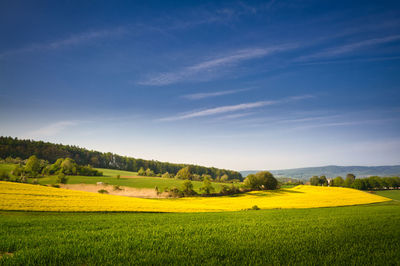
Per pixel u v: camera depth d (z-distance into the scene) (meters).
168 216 26.11
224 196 77.31
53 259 8.29
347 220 21.69
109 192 76.69
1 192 37.34
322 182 133.12
